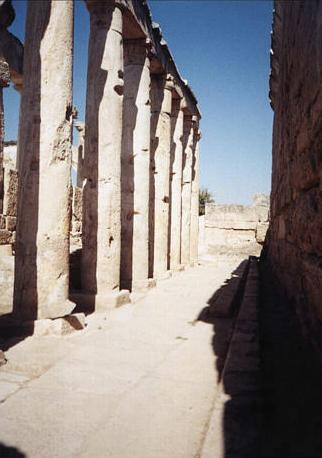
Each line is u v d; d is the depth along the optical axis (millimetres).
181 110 18172
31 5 6621
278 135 11055
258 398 3635
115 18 9312
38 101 6559
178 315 8438
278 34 10250
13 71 10820
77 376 4703
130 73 12086
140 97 12047
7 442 3225
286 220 8086
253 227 30859
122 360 5344
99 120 9164
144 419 3639
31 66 6590
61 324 6371
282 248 9016
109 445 3193
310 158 4609
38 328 6301
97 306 8742
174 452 3090
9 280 8945
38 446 3178
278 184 10594
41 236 6516
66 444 3207
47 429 3441
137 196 12000
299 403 3488
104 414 3734
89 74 9336
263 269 15594
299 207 5828
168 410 3822
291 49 7020
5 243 11859
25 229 6555
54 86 6578
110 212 9086
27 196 6551
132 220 11992
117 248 9242
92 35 9352
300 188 5555
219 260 26578
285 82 8320
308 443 2838
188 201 20859
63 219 6664
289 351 4922
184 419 3641
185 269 19656
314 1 4391
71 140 6871
